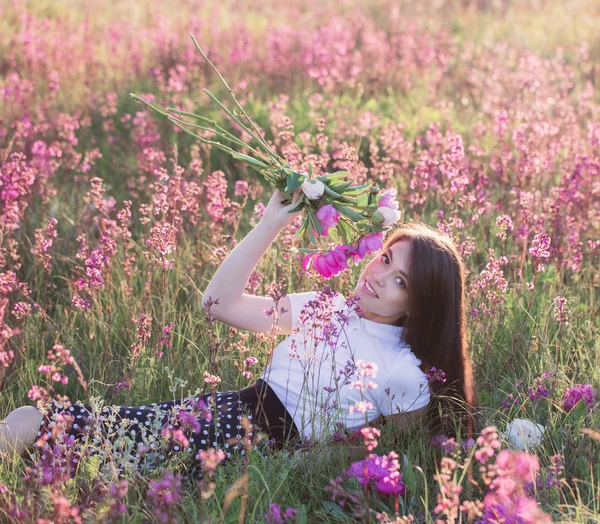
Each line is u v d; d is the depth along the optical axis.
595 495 2.66
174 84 6.67
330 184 2.96
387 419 2.97
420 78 8.81
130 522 2.42
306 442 2.87
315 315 3.01
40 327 3.84
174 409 2.80
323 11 13.12
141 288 4.34
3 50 8.97
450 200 4.48
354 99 7.86
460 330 3.05
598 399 3.24
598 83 9.19
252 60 8.75
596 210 5.00
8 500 2.40
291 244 4.00
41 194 5.02
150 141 5.68
